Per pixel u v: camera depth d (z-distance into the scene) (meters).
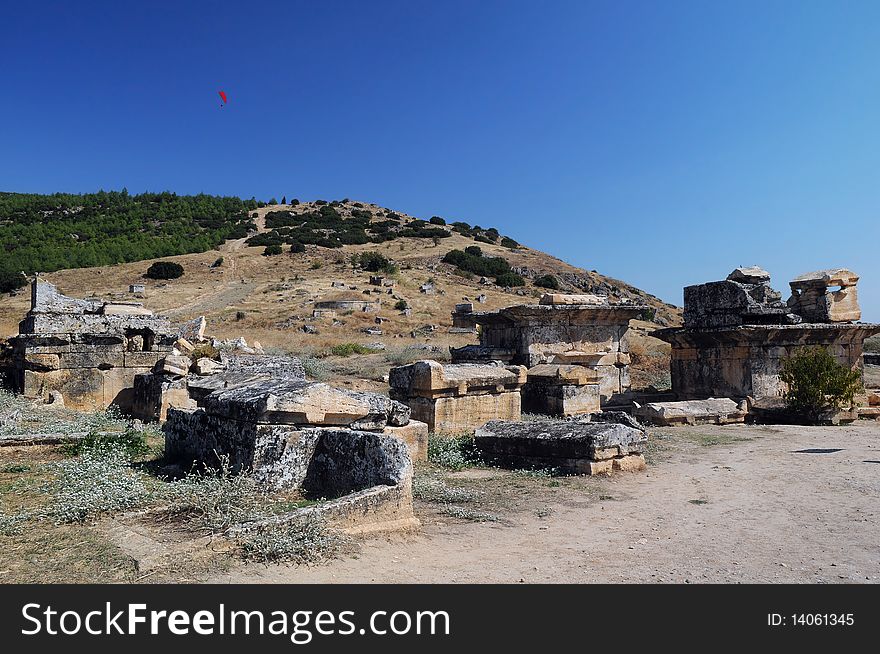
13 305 52.81
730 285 18.66
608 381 19.20
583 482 9.31
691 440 13.49
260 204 135.75
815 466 10.36
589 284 83.75
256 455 7.25
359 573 5.11
